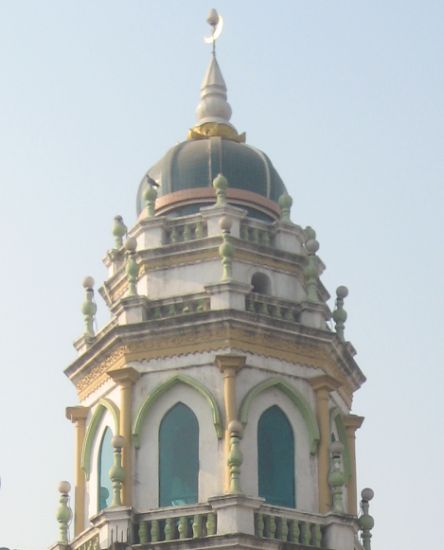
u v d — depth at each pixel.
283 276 46.25
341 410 46.12
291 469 43.34
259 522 41.50
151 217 46.44
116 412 43.94
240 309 43.81
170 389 43.72
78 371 46.25
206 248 45.41
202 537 41.00
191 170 47.50
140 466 43.16
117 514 42.00
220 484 42.16
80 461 45.28
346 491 45.22
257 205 47.34
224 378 43.16
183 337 44.00
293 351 44.59
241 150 48.19
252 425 43.12
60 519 44.38
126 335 44.38
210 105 49.78
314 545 42.19
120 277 47.12
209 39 51.34
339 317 47.12
